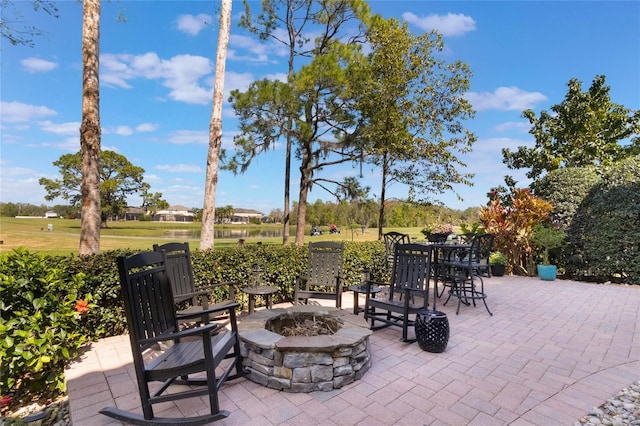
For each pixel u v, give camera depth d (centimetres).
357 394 242
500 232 845
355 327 294
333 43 894
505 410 222
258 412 217
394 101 905
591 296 589
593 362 304
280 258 532
